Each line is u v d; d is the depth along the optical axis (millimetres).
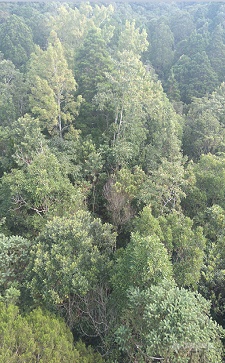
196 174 26031
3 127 32438
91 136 31531
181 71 59469
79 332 16547
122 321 14703
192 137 38000
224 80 57375
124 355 14977
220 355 13695
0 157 30000
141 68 38281
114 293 15867
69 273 15117
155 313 12047
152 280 14273
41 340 12398
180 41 74938
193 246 17641
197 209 25094
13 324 12742
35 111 29891
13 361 11258
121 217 22297
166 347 11344
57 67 30484
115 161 27281
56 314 15570
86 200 25844
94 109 33406
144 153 29688
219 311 17172
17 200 21953
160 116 32312
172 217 19344
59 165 23438
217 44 62094
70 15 49500
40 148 25375
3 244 16750
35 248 16641
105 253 17672
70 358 12734
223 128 35531
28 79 36844
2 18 72500
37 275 15688
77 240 16438
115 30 53469
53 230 16766
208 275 18078
